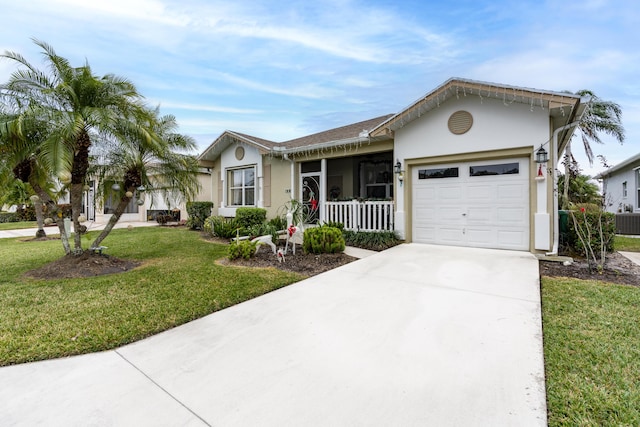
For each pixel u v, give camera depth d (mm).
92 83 6156
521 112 7406
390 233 9148
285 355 2992
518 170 7672
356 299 4523
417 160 8883
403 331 3449
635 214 12867
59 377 2686
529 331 3387
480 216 8203
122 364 2885
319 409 2242
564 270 5984
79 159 6352
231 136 12773
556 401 2291
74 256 6684
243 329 3592
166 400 2367
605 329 3404
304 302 4449
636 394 2354
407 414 2182
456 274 5707
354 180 12938
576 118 7594
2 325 3689
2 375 2721
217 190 14203
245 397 2389
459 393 2393
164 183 8141
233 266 6707
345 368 2752
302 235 8500
